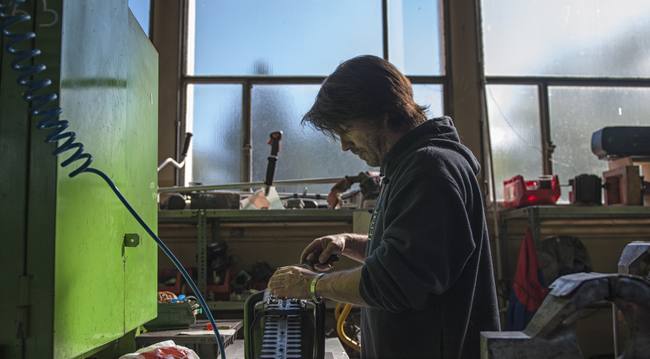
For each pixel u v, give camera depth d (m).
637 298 0.61
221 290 2.90
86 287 0.96
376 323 0.98
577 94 3.59
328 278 0.97
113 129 1.11
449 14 3.60
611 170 3.09
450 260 0.88
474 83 3.55
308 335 1.02
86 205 0.97
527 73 3.60
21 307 0.84
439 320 0.95
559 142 3.59
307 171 3.51
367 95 1.01
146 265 1.37
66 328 0.88
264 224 3.31
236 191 3.26
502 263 3.21
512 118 3.58
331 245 1.27
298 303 1.08
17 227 0.86
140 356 1.16
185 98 3.49
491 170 3.31
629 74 3.59
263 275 3.08
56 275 0.85
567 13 3.61
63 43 0.87
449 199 0.89
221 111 3.51
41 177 0.86
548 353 0.62
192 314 1.77
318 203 3.25
